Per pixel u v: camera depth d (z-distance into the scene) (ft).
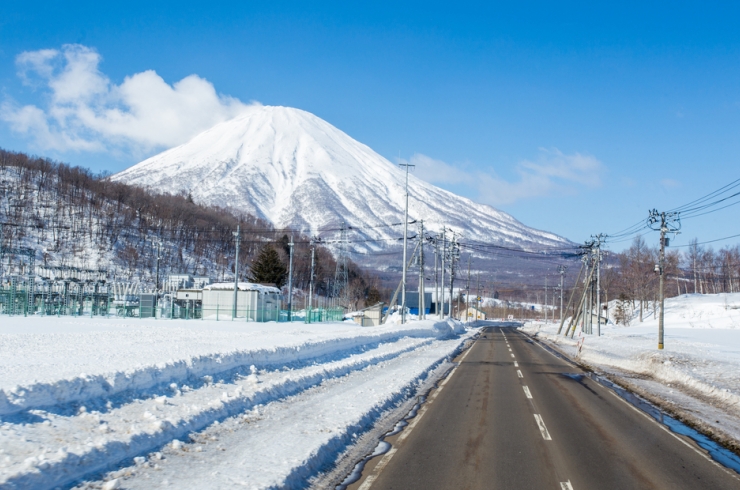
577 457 31.17
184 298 219.00
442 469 28.14
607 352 114.52
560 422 41.42
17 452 22.08
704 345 126.31
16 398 25.93
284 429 33.19
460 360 94.99
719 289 407.64
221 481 23.13
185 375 39.73
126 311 204.03
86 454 22.97
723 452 33.78
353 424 35.88
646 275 328.29
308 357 65.21
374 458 30.07
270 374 49.75
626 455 31.99
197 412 32.60
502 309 542.57
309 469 26.66
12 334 92.32
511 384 63.67
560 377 72.79
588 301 227.81
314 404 41.75
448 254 275.18
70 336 89.40
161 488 21.97
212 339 84.17
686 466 30.01
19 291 203.10
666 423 42.63
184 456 26.40
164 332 111.55
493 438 35.40
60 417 26.78
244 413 36.04
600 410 47.57
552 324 349.41
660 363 82.07
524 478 26.86
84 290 231.50
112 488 21.35
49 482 20.66
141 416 30.07
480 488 25.22
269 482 23.26
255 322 186.60
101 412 29.07
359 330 124.98
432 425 38.99
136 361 43.75
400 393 51.26
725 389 57.47
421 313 195.93
